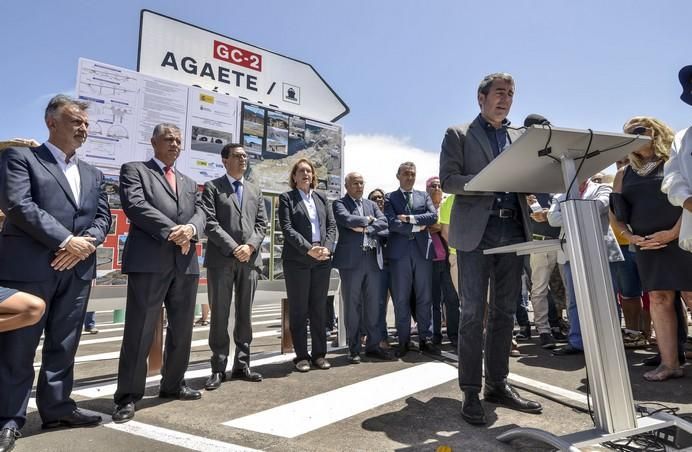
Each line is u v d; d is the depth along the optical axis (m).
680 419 1.78
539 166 1.88
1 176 2.14
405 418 2.26
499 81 2.37
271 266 4.45
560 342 4.43
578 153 1.81
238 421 2.27
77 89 3.43
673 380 2.89
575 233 1.73
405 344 3.99
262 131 4.52
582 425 2.10
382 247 4.32
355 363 3.71
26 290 2.12
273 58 5.25
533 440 1.93
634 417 1.69
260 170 4.48
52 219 2.18
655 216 2.96
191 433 2.11
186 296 2.77
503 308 2.50
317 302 3.67
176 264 2.65
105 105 3.54
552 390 2.72
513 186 2.03
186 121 3.99
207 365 3.80
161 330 3.46
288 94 5.30
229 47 4.93
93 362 3.95
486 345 2.56
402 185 4.32
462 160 2.41
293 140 4.76
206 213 3.12
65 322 2.30
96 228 2.47
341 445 1.91
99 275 3.37
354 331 3.79
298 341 3.57
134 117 3.68
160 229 2.54
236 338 3.28
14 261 2.12
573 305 3.78
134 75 3.71
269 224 4.50
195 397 2.73
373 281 3.94
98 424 2.29
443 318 6.07
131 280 2.55
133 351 2.46
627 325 4.15
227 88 4.87
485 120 2.48
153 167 2.76
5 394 2.04
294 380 3.16
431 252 4.13
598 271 1.71
